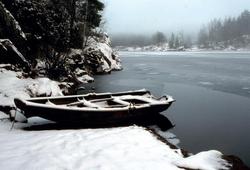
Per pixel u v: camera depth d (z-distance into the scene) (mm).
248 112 14969
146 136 8266
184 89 22250
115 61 38438
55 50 21375
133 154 6613
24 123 9938
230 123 12922
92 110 10195
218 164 6180
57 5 24312
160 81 26562
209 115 14258
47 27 21078
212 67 42000
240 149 9852
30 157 6141
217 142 10461
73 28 27750
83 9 32562
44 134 8242
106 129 9242
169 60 61375
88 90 20328
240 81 26766
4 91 11688
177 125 12477
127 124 11516
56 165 5762
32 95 12375
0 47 15133
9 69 14688
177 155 6793
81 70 25469
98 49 33156
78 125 10500
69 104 10836
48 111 9586
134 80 26922
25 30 19984
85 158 6223
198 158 6355
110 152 6676
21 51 18469
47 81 14203
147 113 11914
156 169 5762
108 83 24375
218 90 21797
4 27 16891
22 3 19875
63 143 7234
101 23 39938
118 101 12023
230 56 80812
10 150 6562
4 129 8961
